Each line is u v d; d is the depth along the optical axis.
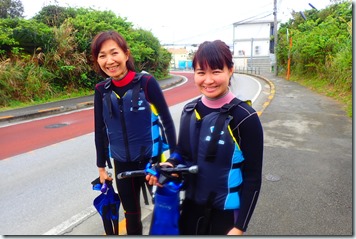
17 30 11.26
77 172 4.06
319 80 12.63
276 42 20.98
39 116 8.77
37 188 3.59
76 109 10.02
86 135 6.14
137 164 2.04
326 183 3.24
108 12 16.81
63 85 12.94
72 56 13.09
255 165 1.41
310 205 2.79
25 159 4.71
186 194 1.58
